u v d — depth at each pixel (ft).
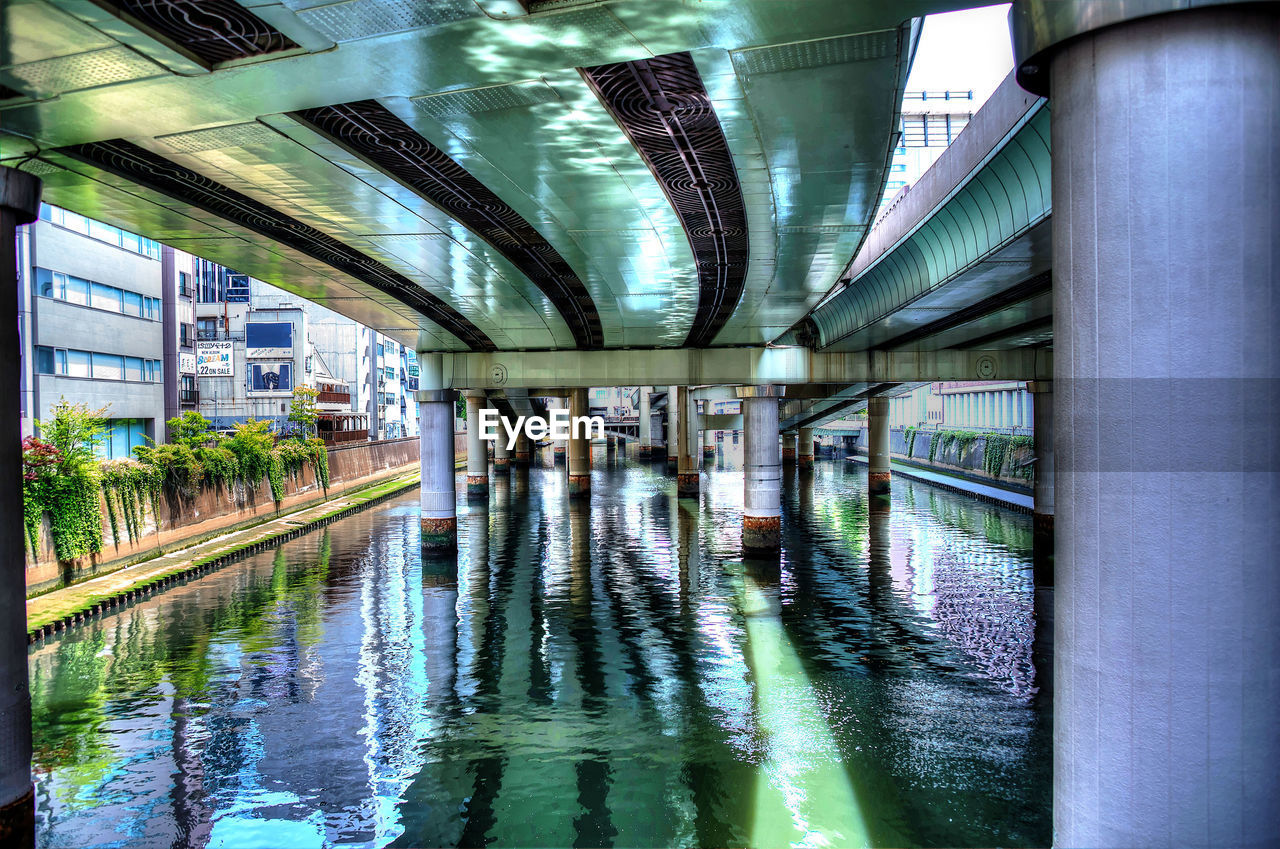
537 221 74.79
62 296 148.15
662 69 44.65
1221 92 27.53
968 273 86.07
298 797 60.03
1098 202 29.12
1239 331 27.96
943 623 104.32
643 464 396.37
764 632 101.65
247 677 86.43
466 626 106.42
